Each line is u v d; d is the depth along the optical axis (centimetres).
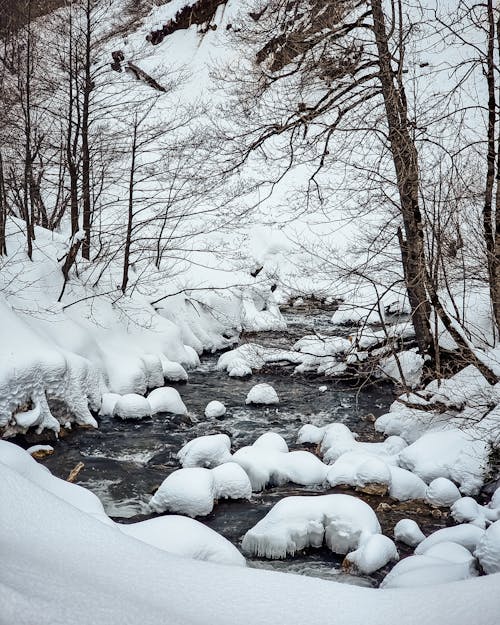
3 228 1413
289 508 756
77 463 1014
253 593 360
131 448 1086
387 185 1188
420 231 1102
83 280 1537
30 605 255
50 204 2448
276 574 390
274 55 1373
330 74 1283
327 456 1026
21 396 1071
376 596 369
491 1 1067
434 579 553
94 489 916
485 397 988
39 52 1848
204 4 3491
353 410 1307
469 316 1371
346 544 714
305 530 728
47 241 1623
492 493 881
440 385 1124
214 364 1694
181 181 2305
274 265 2358
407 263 1134
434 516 823
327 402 1360
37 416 1079
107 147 1822
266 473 929
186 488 827
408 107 1185
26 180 1484
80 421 1168
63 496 548
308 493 904
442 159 1099
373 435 1155
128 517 826
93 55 1855
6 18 1719
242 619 327
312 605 354
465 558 614
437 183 1077
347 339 1512
